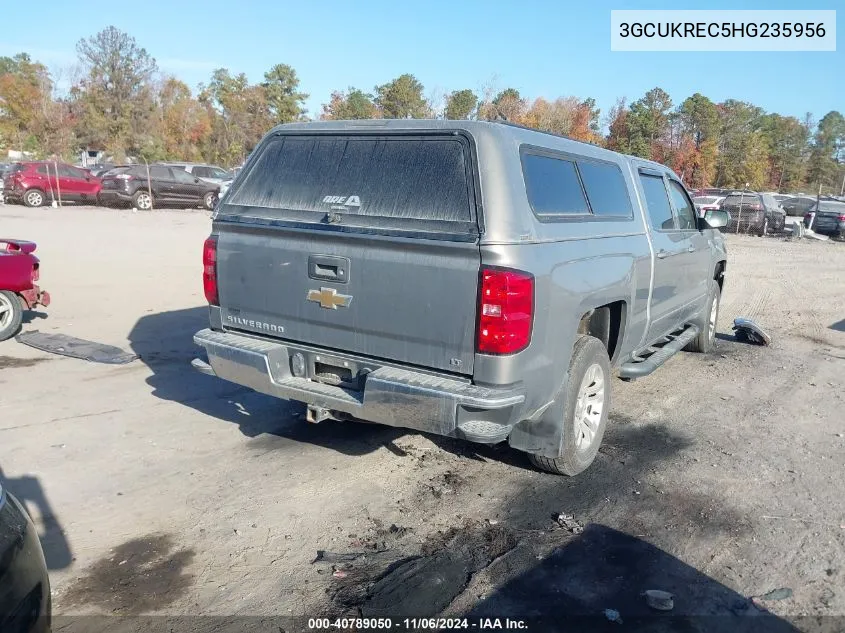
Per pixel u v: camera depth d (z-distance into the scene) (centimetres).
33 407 572
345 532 390
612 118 6009
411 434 535
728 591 341
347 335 404
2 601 223
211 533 387
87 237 1691
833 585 347
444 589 339
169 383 644
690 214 700
